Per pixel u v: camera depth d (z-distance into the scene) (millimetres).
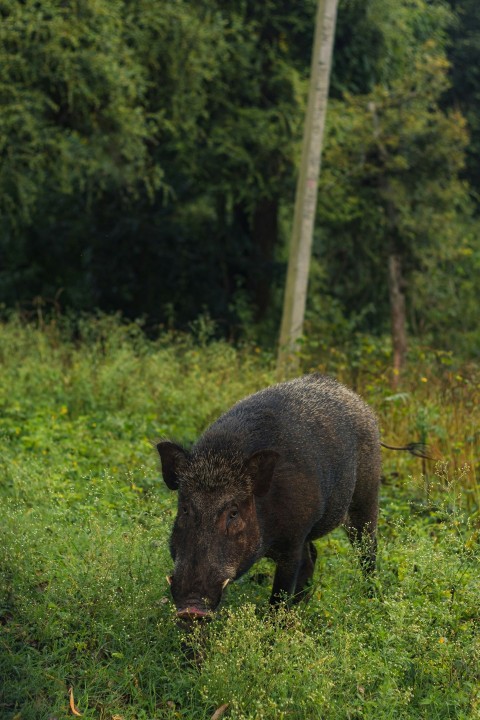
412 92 19531
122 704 5855
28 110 17875
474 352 22125
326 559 7945
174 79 20203
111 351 14828
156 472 10109
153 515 7914
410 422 11570
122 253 23766
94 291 24281
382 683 5938
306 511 6672
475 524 8750
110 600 6617
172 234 23547
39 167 18797
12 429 11344
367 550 7379
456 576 6762
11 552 6996
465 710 5840
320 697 5512
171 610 6547
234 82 22406
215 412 12555
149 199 23766
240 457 6164
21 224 23547
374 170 19125
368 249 22766
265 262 23938
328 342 16359
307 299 23469
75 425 12148
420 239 19547
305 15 22844
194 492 6059
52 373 13961
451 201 20297
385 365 14266
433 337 22672
